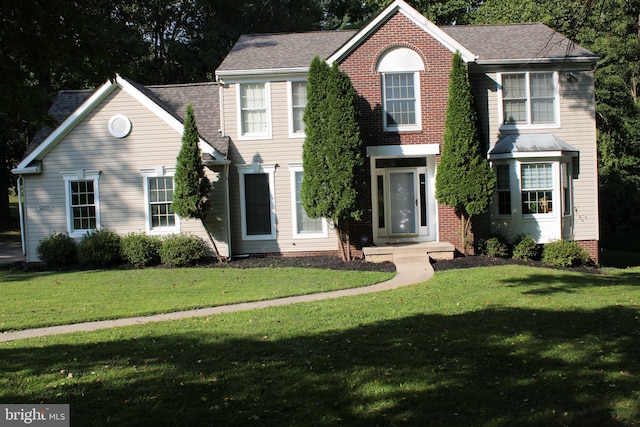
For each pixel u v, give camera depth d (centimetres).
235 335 847
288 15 3784
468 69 1898
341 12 4066
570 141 1927
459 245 1838
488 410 533
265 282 1404
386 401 559
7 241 2827
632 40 2798
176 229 1839
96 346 808
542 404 545
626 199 2939
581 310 973
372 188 1878
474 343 758
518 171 1833
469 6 3519
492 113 1920
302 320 942
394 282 1377
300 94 1916
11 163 3316
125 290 1330
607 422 504
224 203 1845
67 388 616
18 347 820
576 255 1748
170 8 3334
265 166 1911
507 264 1644
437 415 524
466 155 1712
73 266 1780
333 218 1709
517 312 960
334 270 1590
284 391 592
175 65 3497
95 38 618
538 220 1839
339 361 693
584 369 642
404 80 1845
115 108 1827
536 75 1927
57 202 1842
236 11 3534
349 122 1680
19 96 580
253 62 1922
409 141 1839
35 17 554
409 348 743
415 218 1928
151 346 794
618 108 2917
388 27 1833
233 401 566
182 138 1722
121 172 1833
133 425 512
